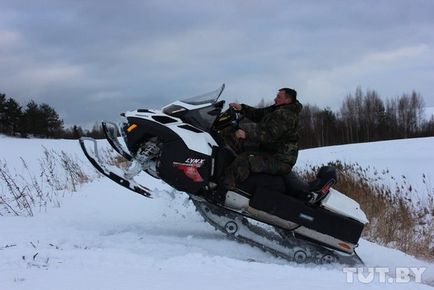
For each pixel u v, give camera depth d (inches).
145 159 214.5
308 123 2883.9
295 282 151.0
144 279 141.8
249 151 216.8
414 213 385.1
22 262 158.2
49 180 399.9
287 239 215.5
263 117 225.5
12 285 131.4
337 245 215.0
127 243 207.0
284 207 211.0
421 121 3164.4
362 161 714.8
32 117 3011.8
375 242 300.7
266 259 211.6
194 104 218.4
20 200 307.3
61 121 3240.7
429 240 321.1
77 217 262.8
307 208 211.8
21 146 1204.5
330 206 214.5
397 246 304.3
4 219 249.1
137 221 255.9
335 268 209.8
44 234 215.6
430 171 591.5
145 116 213.3
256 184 212.4
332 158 778.2
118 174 218.4
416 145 990.4
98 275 143.9
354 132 3117.6
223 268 167.9
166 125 211.0
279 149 215.6
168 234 228.8
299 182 219.3
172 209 281.1
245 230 215.2
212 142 215.5
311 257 215.2
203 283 140.7
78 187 381.7
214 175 213.3
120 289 129.8
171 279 143.8
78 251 178.2
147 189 222.1
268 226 226.4
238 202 215.0
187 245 209.8
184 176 209.0
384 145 1046.4
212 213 215.8
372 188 393.1
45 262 158.9
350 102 3179.1
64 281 135.8
